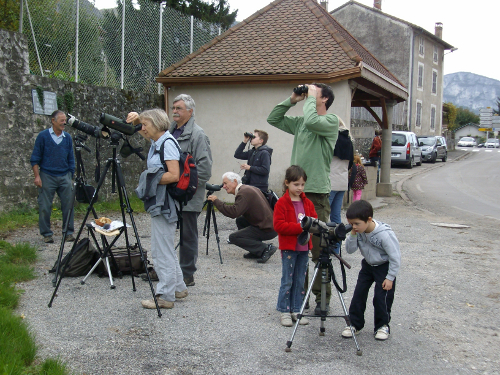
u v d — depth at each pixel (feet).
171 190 14.03
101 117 14.43
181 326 13.37
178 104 15.92
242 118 39.70
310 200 14.48
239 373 10.85
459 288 18.02
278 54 39.04
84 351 11.52
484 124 190.90
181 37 44.45
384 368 11.43
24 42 27.45
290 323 13.73
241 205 20.27
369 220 12.52
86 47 34.81
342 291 12.67
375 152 51.26
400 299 16.63
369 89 40.34
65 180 22.67
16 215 26.68
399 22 113.91
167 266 14.44
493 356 12.32
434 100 134.72
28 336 11.35
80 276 17.63
